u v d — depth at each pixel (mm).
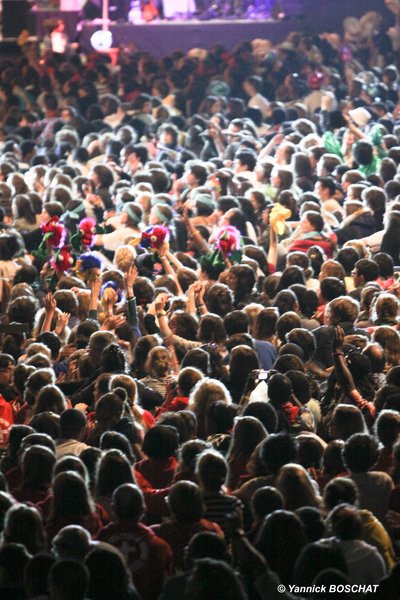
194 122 55000
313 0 71188
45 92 60750
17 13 70375
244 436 19672
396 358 25062
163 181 44031
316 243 35906
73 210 39656
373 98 59219
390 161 44125
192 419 20781
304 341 25422
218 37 71188
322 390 24531
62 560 14633
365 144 45438
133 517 16969
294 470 18078
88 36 71812
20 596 15336
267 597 15555
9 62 66312
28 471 18672
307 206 37688
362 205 38094
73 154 49969
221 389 21797
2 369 24391
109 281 30000
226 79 62188
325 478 19547
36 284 32438
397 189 41500
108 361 23828
